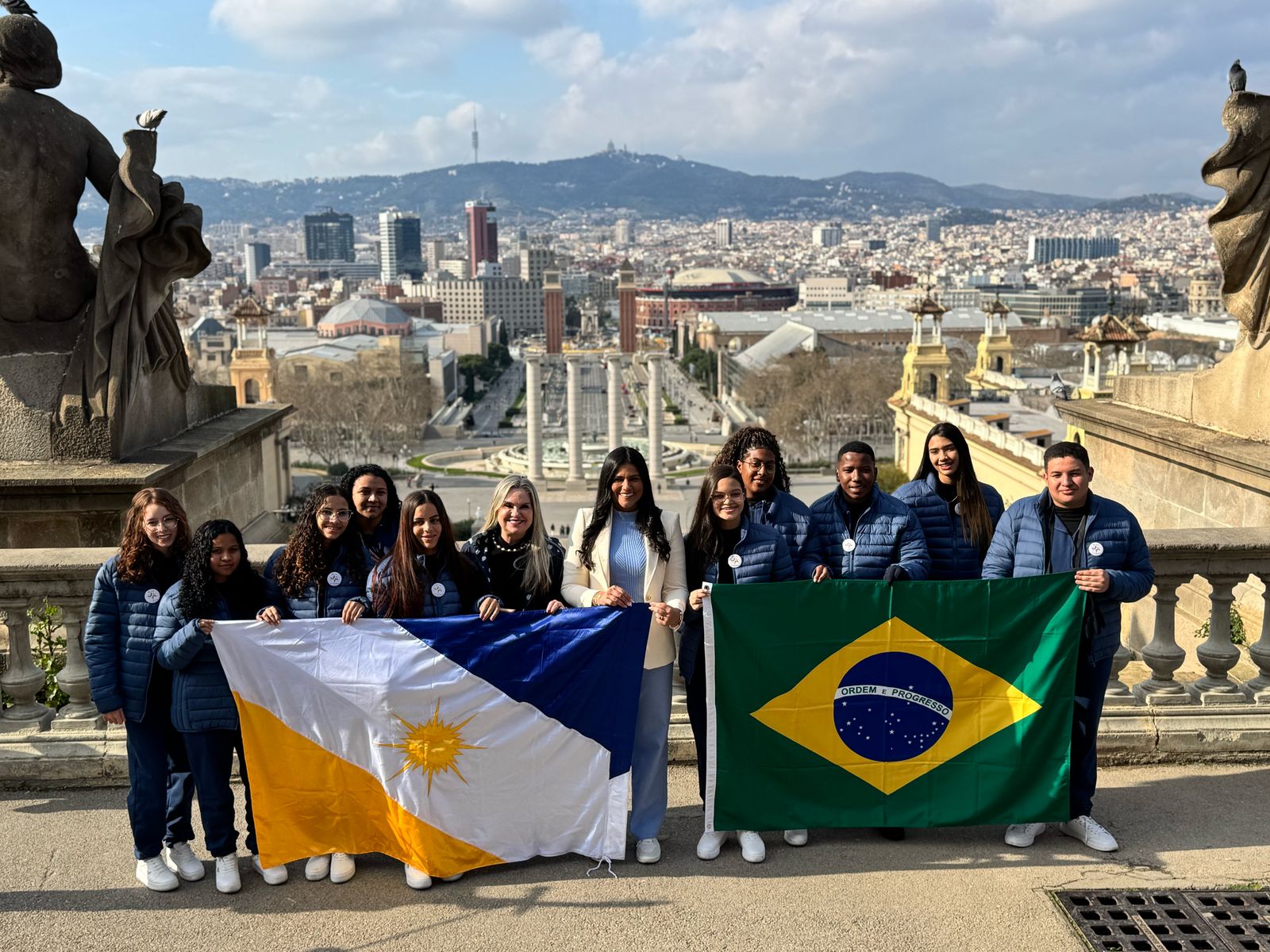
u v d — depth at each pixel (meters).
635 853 5.13
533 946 4.38
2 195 8.29
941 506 5.80
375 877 4.95
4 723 5.82
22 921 4.59
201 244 8.80
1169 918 4.53
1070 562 5.21
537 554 5.15
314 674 4.87
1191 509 9.14
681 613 5.02
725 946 4.36
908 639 5.11
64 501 8.22
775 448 5.50
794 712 5.09
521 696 4.95
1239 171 8.20
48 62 8.55
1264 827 5.25
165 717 4.88
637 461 5.13
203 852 5.29
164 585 4.88
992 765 5.15
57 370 8.52
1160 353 69.94
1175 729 5.92
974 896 4.71
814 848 5.17
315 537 5.01
